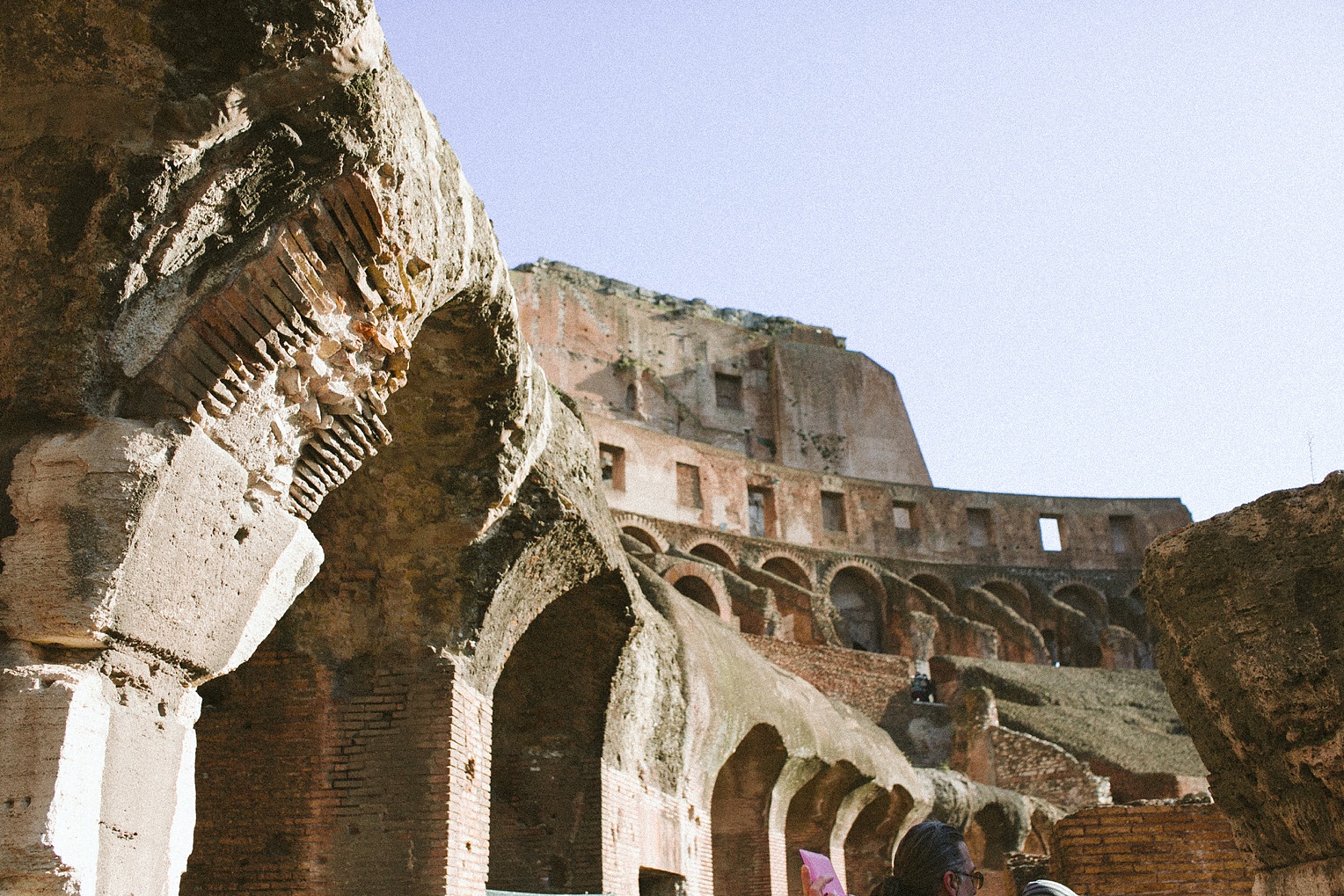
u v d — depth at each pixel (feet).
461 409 32.40
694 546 154.61
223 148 20.02
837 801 76.89
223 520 20.70
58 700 17.75
